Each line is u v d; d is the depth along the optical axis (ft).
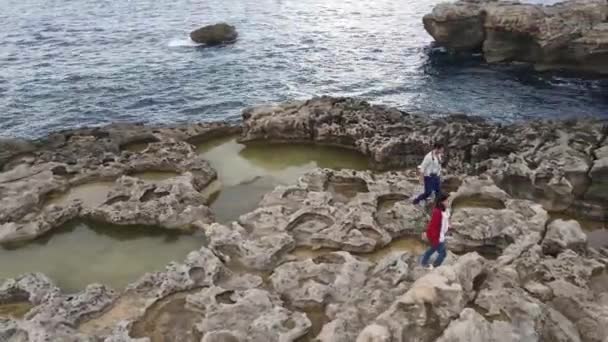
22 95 109.81
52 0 200.03
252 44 149.07
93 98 109.40
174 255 57.11
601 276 50.67
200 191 69.51
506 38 131.13
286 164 77.66
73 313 46.50
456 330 36.94
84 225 62.64
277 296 47.62
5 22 166.61
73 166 72.23
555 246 55.11
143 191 65.77
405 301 39.78
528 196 68.39
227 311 44.96
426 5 195.11
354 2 200.34
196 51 142.51
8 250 58.18
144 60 133.90
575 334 41.50
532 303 40.45
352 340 40.47
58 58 133.59
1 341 43.39
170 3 199.31
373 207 61.36
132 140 83.20
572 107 106.01
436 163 59.72
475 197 65.26
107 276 53.72
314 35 158.10
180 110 104.63
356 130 80.84
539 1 183.83
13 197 64.28
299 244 56.85
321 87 118.42
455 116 87.97
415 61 136.67
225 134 87.51
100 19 174.09
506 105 107.65
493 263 48.70
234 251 55.47
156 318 46.03
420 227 58.80
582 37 118.93
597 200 66.33
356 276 49.80
